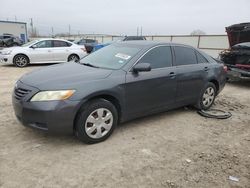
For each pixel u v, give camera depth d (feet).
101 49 17.12
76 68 14.12
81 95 11.79
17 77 30.68
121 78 13.29
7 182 9.52
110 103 12.95
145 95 14.44
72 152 11.88
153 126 15.53
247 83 31.94
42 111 11.28
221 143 13.69
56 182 9.67
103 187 9.52
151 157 11.79
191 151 12.59
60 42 43.34
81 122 12.07
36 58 41.29
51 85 11.69
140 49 14.92
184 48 17.24
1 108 17.46
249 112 19.47
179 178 10.30
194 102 18.03
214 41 82.38
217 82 19.35
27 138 13.03
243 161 11.89
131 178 10.13
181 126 15.79
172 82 15.74
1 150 11.75
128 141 13.29
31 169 10.40
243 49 28.07
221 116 17.58
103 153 11.94
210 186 9.91
